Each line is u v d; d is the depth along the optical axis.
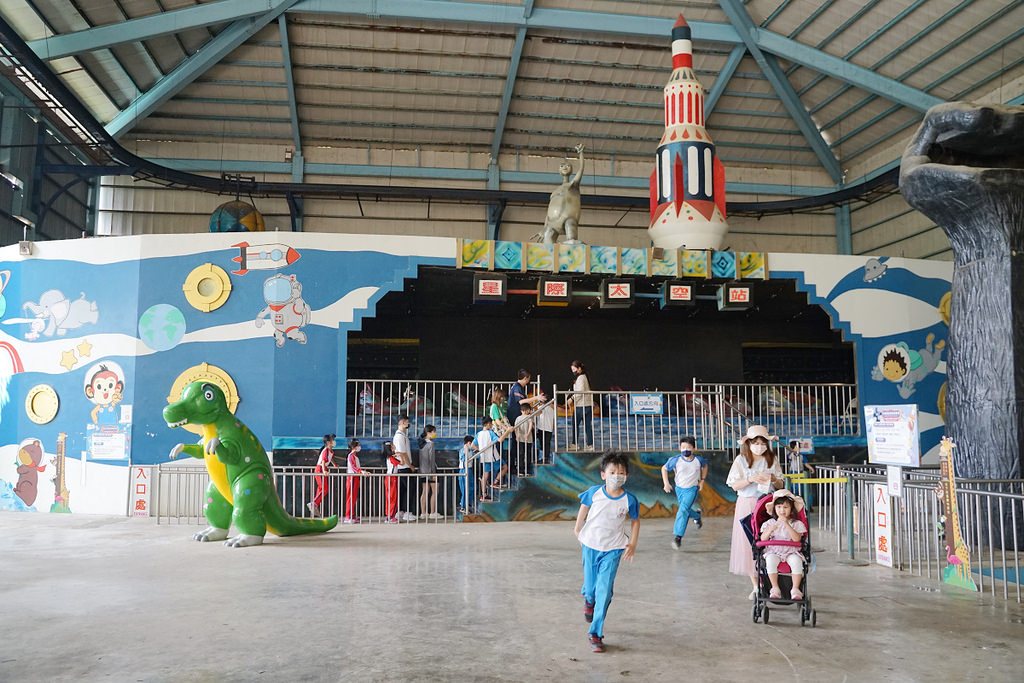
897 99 21.75
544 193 26.00
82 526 13.12
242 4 20.00
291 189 24.47
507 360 21.77
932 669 5.09
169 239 15.54
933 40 20.09
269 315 15.34
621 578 8.41
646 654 5.46
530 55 22.91
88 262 15.76
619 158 27.62
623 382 22.12
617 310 20.69
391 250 15.73
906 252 25.31
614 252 16.52
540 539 11.41
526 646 5.66
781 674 4.99
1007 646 5.65
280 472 14.73
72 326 15.68
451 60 22.91
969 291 10.70
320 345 15.38
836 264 17.77
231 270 15.45
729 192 27.70
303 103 24.34
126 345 15.35
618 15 21.64
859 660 5.31
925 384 18.06
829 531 12.19
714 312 21.14
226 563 9.28
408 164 26.50
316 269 15.52
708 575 8.59
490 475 14.45
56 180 22.88
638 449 15.01
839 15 20.44
